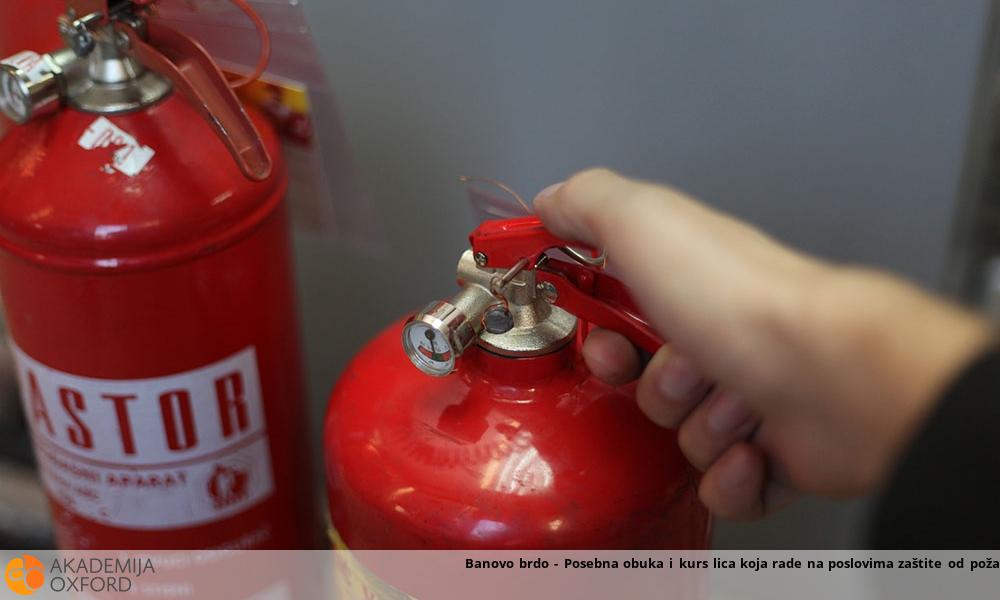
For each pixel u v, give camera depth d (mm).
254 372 545
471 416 449
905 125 510
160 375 515
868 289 334
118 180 478
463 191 625
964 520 253
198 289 501
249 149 497
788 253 376
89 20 480
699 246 373
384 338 504
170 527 558
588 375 467
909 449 262
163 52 491
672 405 440
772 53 515
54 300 497
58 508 575
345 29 601
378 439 451
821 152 531
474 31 571
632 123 562
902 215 532
